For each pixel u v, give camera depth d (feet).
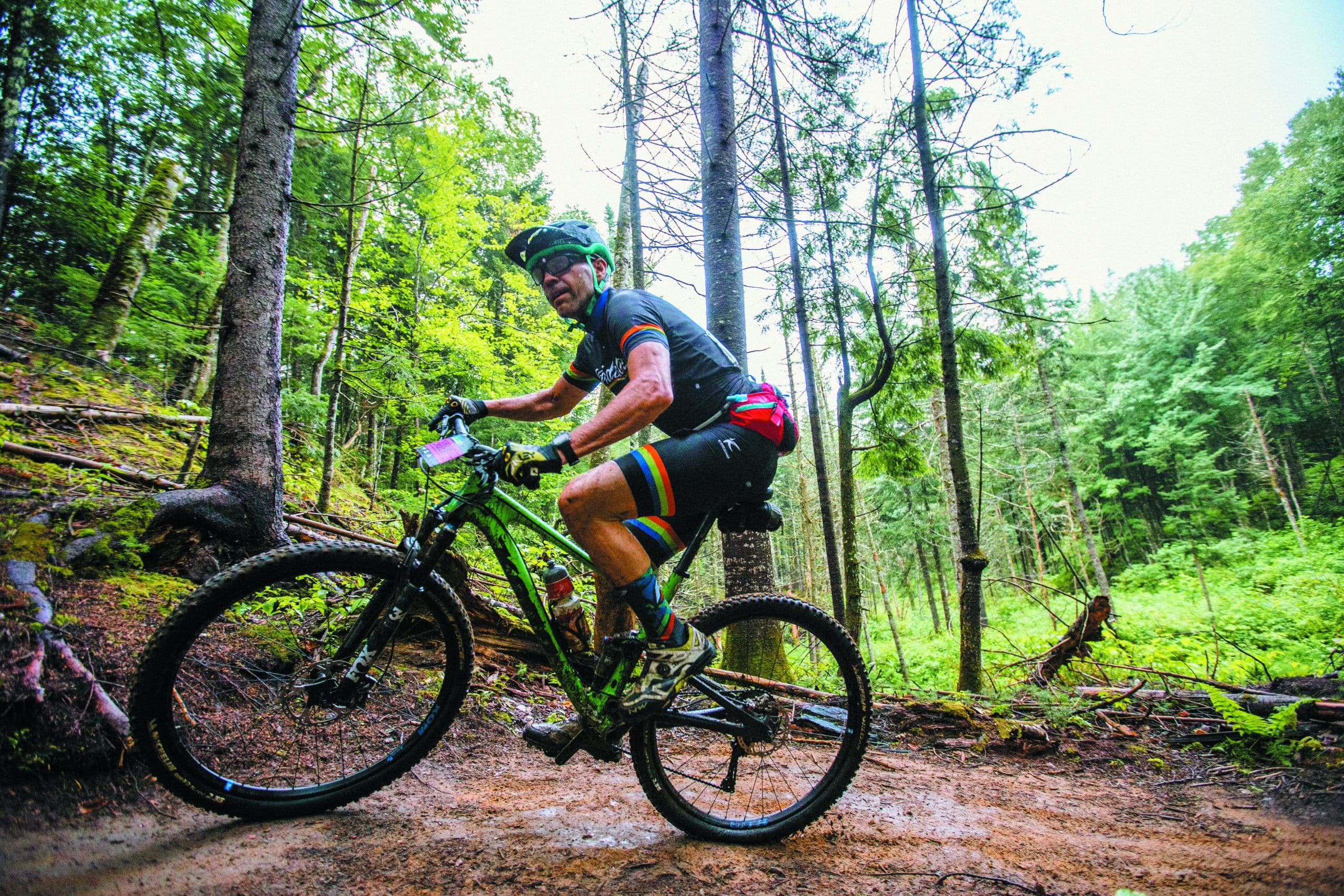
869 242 17.44
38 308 24.84
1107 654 17.71
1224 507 84.12
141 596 8.16
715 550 44.42
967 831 5.95
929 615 90.43
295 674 5.77
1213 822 6.54
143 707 4.37
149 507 9.75
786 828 5.51
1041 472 84.07
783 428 5.54
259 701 5.98
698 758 6.70
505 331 34.19
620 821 5.65
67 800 4.75
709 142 16.03
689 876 4.65
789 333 21.02
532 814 5.70
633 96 18.81
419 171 28.53
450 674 5.79
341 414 38.70
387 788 6.00
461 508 5.37
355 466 33.45
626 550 5.13
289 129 13.00
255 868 4.21
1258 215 87.61
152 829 4.67
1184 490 86.79
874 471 21.59
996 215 18.25
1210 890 4.71
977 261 19.54
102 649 6.49
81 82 26.53
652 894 4.32
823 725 8.60
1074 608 59.36
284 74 13.01
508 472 4.99
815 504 54.95
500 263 43.14
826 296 19.93
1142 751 9.52
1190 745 9.75
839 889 4.56
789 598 6.08
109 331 23.45
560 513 5.07
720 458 5.23
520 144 27.71
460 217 31.48
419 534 5.40
